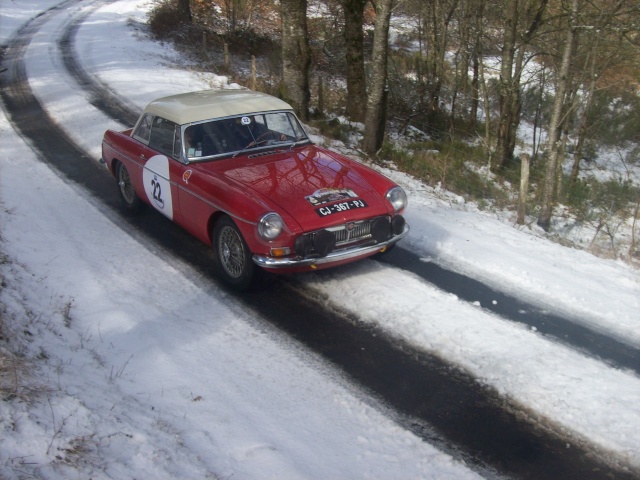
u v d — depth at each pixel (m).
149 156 6.99
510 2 14.02
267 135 6.77
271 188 5.76
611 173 17.64
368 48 28.44
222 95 7.34
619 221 11.82
